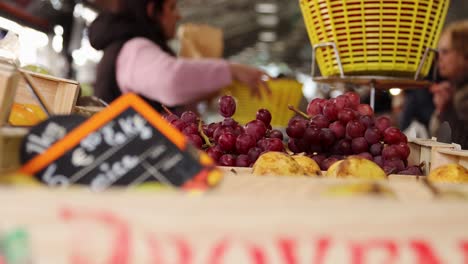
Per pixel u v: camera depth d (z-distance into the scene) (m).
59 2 4.23
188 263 0.45
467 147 1.83
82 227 0.44
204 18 10.01
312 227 0.46
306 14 1.70
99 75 2.48
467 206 0.47
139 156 0.60
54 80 1.12
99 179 0.59
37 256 0.44
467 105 3.25
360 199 0.47
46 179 0.59
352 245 0.46
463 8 6.17
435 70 1.72
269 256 0.45
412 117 4.00
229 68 2.47
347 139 1.40
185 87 2.40
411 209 0.47
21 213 0.44
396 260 0.46
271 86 2.58
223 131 1.37
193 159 0.59
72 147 0.60
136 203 0.45
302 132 1.40
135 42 2.44
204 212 0.45
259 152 1.27
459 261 0.46
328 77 1.63
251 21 10.80
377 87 1.79
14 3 3.40
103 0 2.59
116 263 0.44
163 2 2.56
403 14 1.54
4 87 0.76
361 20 1.56
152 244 0.45
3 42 1.32
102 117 0.62
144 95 2.44
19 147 0.63
